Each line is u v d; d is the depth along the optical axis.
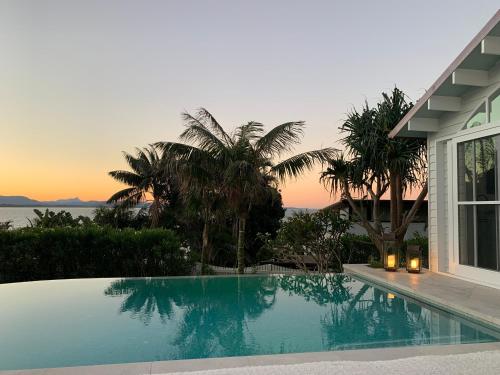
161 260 10.26
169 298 6.52
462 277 6.46
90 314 5.54
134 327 4.94
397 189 9.73
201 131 10.43
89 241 9.73
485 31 5.14
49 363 3.77
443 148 7.11
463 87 6.22
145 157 21.72
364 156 9.06
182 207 18.53
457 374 2.92
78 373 2.88
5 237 9.09
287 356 3.27
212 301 6.34
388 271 7.61
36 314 5.52
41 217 17.00
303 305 6.02
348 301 6.18
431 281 6.35
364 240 12.17
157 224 20.16
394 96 9.31
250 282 7.74
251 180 9.98
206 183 10.36
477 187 6.08
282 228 11.49
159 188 20.92
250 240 18.70
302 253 11.52
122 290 7.07
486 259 5.92
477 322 4.55
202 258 12.35
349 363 3.12
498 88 5.64
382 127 9.01
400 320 5.02
